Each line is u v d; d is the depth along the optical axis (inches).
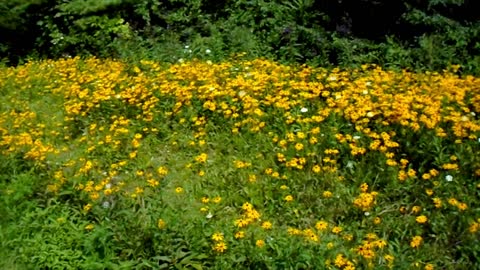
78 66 323.3
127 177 222.5
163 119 252.8
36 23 381.7
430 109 227.0
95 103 268.5
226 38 327.6
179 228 184.1
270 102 245.3
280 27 322.7
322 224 185.0
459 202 193.5
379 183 206.5
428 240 185.8
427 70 287.1
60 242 188.4
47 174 221.3
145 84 275.3
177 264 175.9
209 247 180.7
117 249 183.5
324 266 171.2
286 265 170.9
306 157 217.3
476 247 177.6
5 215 202.2
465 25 307.4
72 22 372.2
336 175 209.5
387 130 224.4
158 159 233.1
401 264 171.6
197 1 363.3
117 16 365.4
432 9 309.3
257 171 217.2
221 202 203.8
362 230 188.2
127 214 191.8
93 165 229.0
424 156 212.8
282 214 197.9
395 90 253.0
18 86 312.3
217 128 243.1
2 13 373.1
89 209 198.4
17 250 189.3
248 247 177.0
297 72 277.1
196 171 223.6
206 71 275.9
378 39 317.1
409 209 195.9
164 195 210.1
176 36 347.6
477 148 213.9
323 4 332.8
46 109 282.0
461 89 244.7
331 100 239.9
